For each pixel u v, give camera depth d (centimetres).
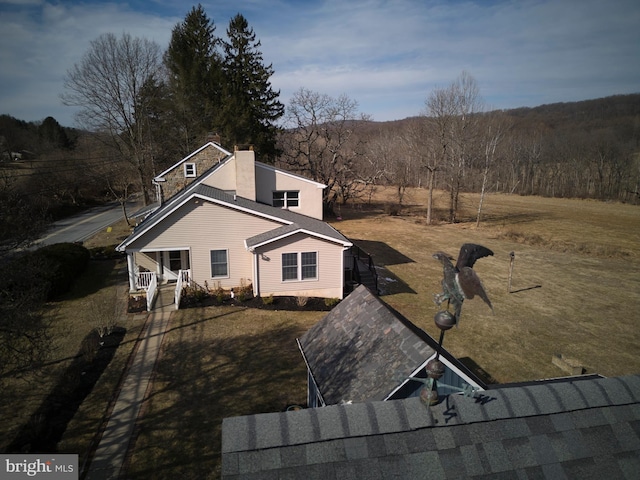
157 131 5050
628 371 1606
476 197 7531
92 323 1812
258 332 1777
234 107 4609
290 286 2188
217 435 1123
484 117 5825
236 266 2236
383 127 13700
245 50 4947
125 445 1081
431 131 5066
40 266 1312
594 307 2250
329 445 383
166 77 5453
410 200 6750
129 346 1627
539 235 4166
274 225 2244
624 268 3020
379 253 3278
